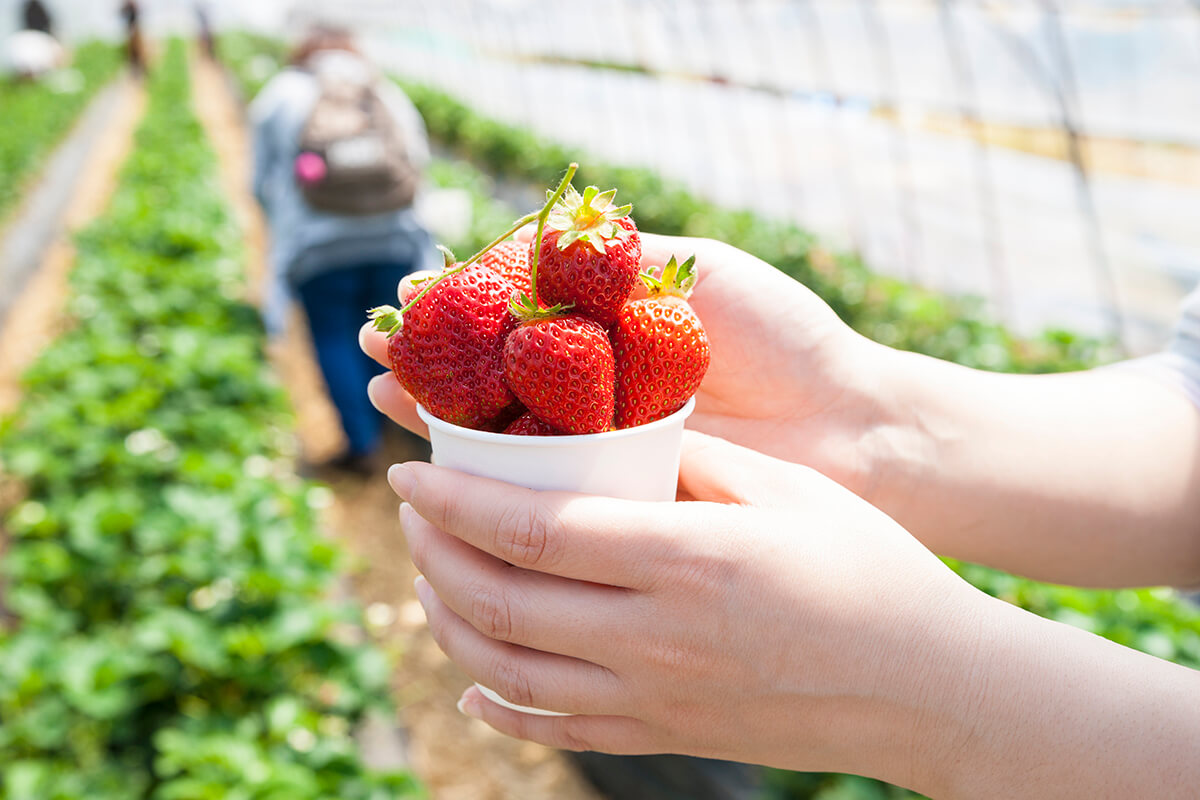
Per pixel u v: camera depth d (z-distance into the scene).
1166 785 0.32
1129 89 1.63
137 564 1.04
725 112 2.92
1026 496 0.45
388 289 1.43
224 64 8.12
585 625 0.36
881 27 2.03
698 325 0.38
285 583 0.96
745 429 0.48
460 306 0.38
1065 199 1.91
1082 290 1.95
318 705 0.94
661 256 0.47
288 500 1.18
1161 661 0.35
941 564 0.36
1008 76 1.85
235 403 1.56
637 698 0.37
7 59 7.99
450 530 0.37
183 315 1.86
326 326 1.42
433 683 1.08
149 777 0.85
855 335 0.47
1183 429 0.45
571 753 0.98
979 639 0.34
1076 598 0.85
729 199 3.12
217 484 1.19
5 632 1.00
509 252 0.41
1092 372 0.48
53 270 2.64
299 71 1.42
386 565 1.30
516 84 4.68
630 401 0.38
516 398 0.39
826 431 0.47
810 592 0.35
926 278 2.35
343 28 1.43
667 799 0.90
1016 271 2.08
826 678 0.35
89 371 1.51
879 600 0.35
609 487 0.38
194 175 3.19
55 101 5.39
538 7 3.57
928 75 2.05
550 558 0.35
